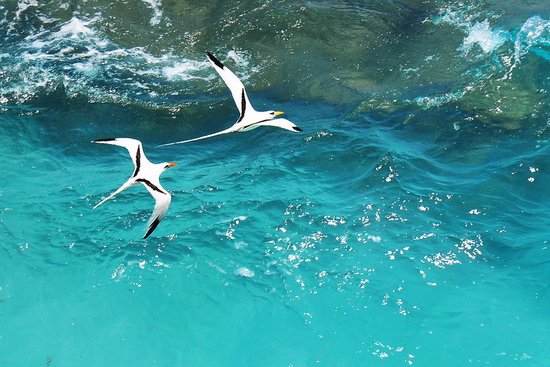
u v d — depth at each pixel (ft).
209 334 47.29
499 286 48.93
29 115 68.13
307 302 48.62
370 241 52.29
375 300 48.44
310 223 53.83
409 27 76.84
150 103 69.82
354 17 77.82
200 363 45.70
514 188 56.39
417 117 65.77
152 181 28.17
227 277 50.44
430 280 49.52
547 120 63.36
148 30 77.87
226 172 60.23
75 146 65.00
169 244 52.80
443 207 54.80
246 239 52.85
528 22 73.82
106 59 74.69
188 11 79.20
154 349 46.57
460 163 59.62
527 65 69.26
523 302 47.75
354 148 61.52
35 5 80.53
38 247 53.42
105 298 49.78
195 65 74.28
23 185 59.77
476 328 46.42
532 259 50.21
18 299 49.90
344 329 46.93
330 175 58.85
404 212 54.44
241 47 75.61
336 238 52.65
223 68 33.01
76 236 54.19
